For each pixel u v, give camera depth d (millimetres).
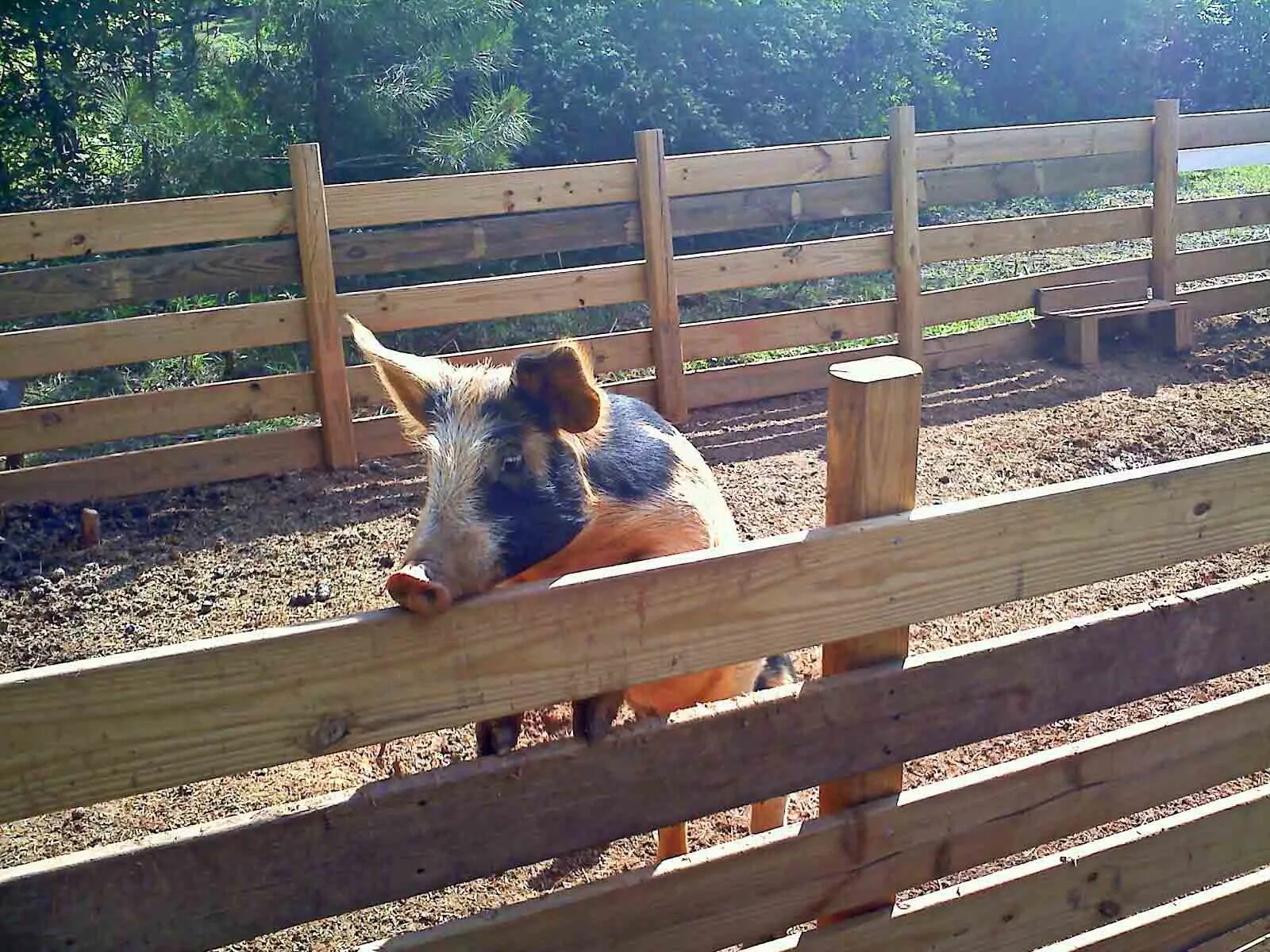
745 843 1635
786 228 9391
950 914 1789
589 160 9070
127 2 7609
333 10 7148
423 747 2957
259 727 1316
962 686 1679
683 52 9414
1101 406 5352
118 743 1259
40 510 4527
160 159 7066
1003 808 1780
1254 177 10977
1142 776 1887
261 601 3795
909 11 10562
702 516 2055
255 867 1354
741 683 2166
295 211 4773
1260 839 2045
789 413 5488
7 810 1227
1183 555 1764
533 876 2525
